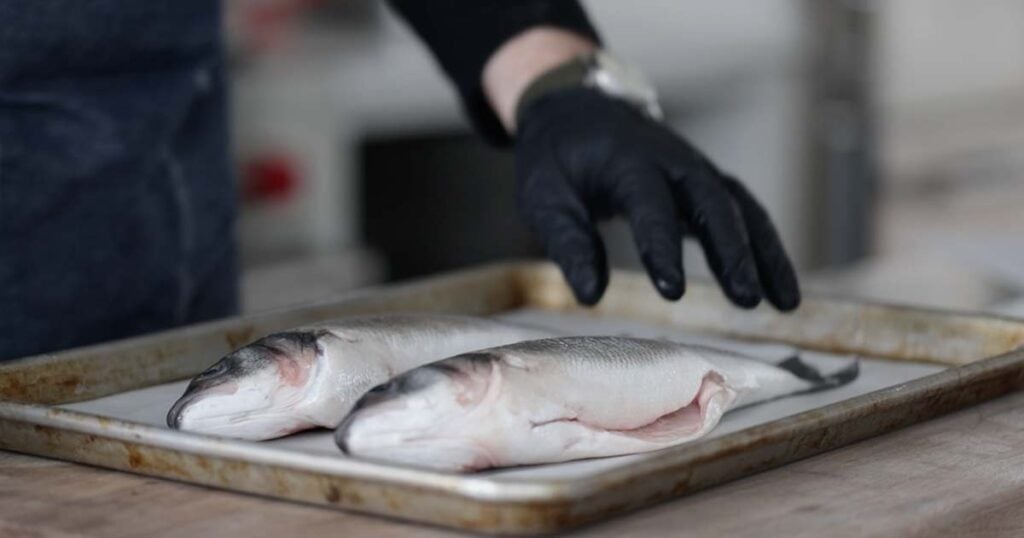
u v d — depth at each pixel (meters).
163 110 1.68
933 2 4.80
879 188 4.33
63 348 1.64
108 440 1.29
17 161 1.60
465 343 1.42
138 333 1.69
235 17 3.30
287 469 1.21
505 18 1.72
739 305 1.49
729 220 1.50
